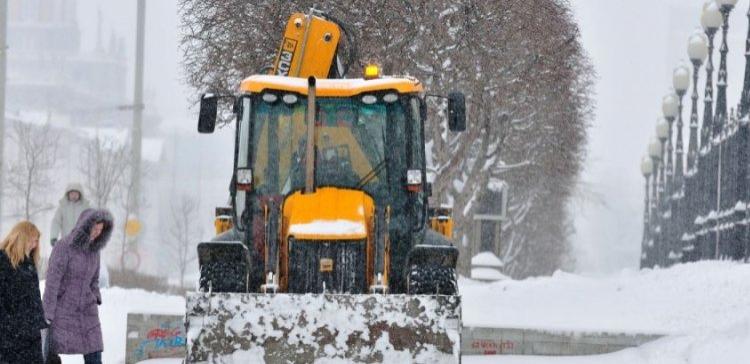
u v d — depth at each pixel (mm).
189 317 28625
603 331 38438
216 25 69625
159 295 60062
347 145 33750
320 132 33781
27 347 28422
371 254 31328
